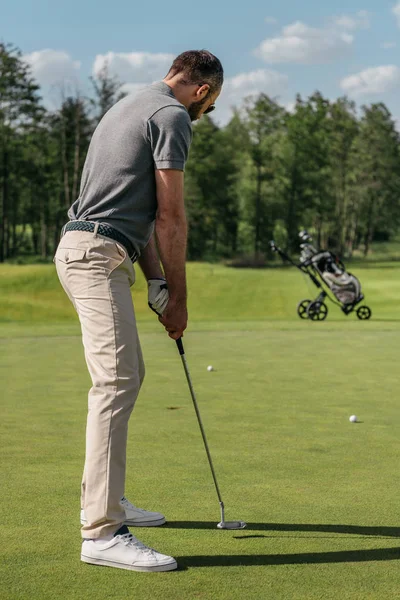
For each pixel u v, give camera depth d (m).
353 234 82.81
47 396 6.96
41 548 3.05
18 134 66.69
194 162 72.81
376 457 4.64
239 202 74.62
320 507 3.62
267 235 74.88
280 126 73.44
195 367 9.02
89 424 3.10
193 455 4.68
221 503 3.33
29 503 3.65
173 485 3.99
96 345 3.14
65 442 5.04
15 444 4.97
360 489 3.93
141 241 3.25
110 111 3.29
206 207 73.88
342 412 6.18
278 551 3.03
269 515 3.50
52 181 72.31
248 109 71.69
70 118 62.31
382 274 32.12
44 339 12.62
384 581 2.72
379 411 6.23
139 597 2.57
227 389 7.37
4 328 14.84
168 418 5.91
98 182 3.19
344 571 2.82
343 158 79.00
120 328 3.13
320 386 7.58
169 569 2.82
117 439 3.07
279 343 11.98
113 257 3.16
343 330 14.33
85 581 2.72
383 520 3.42
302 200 74.12
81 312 3.18
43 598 2.55
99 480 3.03
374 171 80.19
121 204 3.17
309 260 18.08
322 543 3.13
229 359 9.83
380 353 10.57
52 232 79.00
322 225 79.88
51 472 4.24
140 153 3.14
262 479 4.12
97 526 2.99
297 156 73.50
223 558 2.96
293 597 2.57
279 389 7.38
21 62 63.94
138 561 2.83
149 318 20.16
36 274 25.17
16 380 7.98
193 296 23.89
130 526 3.34
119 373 3.12
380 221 82.31
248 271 28.30
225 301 23.38
